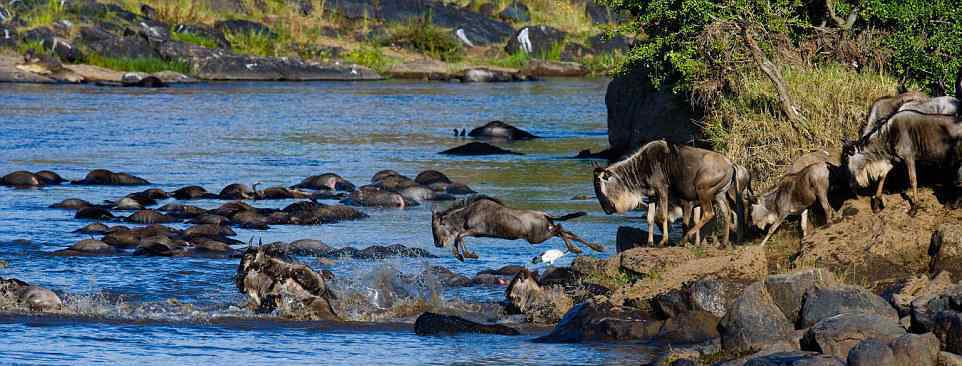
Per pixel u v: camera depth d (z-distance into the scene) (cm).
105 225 5200
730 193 3956
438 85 14762
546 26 17588
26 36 14538
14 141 8631
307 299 3797
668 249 3803
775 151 4691
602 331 3294
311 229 5372
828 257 3653
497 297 4047
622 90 7881
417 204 6131
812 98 4919
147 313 3741
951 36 5506
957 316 2716
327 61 15525
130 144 8588
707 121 5581
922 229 3672
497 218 3822
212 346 3231
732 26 5488
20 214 5656
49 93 12412
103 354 3105
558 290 3841
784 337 2958
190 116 10588
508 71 15938
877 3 5794
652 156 3819
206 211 5638
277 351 3167
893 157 3831
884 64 5697
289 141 8900
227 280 4278
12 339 3278
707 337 3189
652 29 6444
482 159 7969
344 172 7269
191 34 15788
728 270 3525
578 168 7475
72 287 4134
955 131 3750
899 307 3055
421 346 3238
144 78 13662
